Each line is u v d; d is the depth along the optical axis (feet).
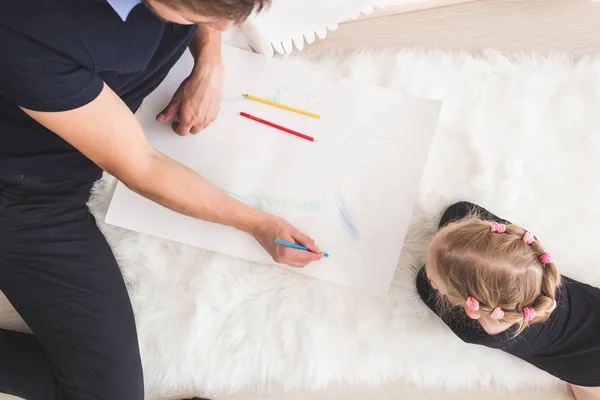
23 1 1.66
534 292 2.65
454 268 2.74
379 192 2.89
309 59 3.21
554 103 3.19
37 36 1.68
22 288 2.72
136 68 2.10
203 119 2.79
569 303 2.96
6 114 2.26
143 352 3.04
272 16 2.85
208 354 3.02
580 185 3.15
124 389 2.81
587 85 3.19
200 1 1.37
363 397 3.11
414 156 2.90
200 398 3.06
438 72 3.19
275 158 2.91
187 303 3.03
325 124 2.93
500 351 3.08
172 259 3.05
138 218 2.87
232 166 2.89
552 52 3.23
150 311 3.03
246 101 2.92
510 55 3.23
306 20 2.93
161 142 2.87
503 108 3.18
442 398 3.13
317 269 2.87
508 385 3.11
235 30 3.05
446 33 3.28
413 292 3.05
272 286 3.03
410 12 3.29
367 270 2.86
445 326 3.05
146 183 2.30
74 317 2.75
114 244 3.03
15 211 2.61
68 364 2.80
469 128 3.15
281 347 3.03
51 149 2.45
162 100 2.89
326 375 3.04
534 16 3.28
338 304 3.04
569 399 3.14
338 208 2.89
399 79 3.18
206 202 2.51
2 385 2.84
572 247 3.13
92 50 1.82
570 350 2.92
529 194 3.15
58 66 1.74
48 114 1.84
